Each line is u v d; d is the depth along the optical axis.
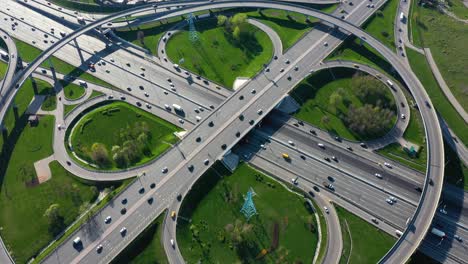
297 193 167.75
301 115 196.25
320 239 154.88
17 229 159.62
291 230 157.38
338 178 172.75
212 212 162.00
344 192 168.12
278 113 196.62
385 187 169.75
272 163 178.00
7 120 197.38
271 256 150.75
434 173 168.25
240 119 189.12
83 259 148.00
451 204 164.62
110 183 171.12
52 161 180.00
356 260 149.38
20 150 185.00
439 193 160.88
